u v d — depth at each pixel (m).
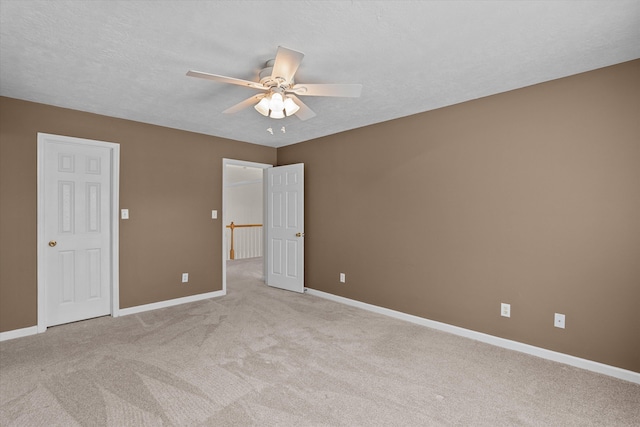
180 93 2.87
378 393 2.10
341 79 2.57
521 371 2.39
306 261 4.71
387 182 3.70
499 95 2.86
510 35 1.95
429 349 2.77
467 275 3.07
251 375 2.32
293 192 4.75
